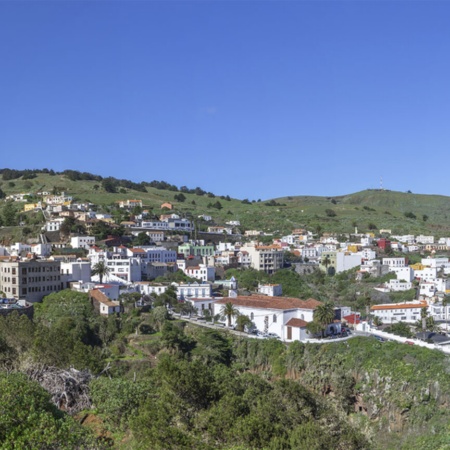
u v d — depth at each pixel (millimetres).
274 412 78000
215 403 79750
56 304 169625
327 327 160000
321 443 70062
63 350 107250
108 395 82750
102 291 181625
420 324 191125
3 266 182500
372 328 175250
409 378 121812
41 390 70625
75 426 64250
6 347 109812
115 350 149625
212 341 152250
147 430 66812
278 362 144500
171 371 83375
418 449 107312
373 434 113625
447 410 113125
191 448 65125
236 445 65875
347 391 128125
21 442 55281
